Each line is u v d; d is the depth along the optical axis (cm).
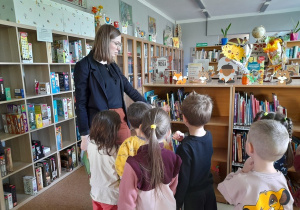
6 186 214
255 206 101
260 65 213
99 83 153
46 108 249
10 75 222
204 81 205
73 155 289
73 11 279
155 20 634
